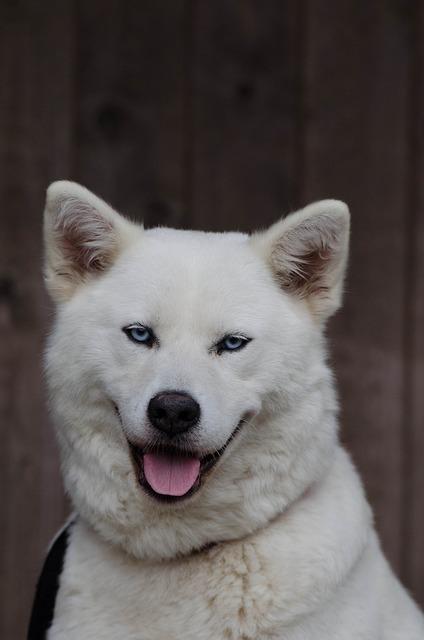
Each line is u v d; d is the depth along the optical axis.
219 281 5.04
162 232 5.38
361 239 7.73
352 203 7.73
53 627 5.12
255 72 7.67
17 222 7.48
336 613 4.94
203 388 4.80
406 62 7.72
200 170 7.68
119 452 5.06
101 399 5.06
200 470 4.91
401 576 7.74
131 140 7.62
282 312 5.15
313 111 7.70
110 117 7.59
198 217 7.68
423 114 7.72
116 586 5.02
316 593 4.90
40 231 7.50
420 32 7.71
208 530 5.02
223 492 5.02
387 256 7.74
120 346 4.99
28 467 7.50
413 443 7.78
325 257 5.29
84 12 7.51
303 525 5.05
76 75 7.52
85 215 5.20
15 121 7.46
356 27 7.69
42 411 7.50
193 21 7.61
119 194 7.62
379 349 7.74
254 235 5.28
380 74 7.71
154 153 7.64
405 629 5.26
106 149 7.59
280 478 5.09
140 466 4.95
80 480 5.16
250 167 7.70
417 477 7.79
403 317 7.75
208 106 7.66
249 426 5.05
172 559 5.05
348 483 5.29
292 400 5.10
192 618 4.95
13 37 7.43
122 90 7.59
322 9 7.66
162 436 4.78
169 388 4.75
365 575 5.09
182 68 7.62
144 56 7.60
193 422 4.75
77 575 5.11
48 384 5.22
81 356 5.07
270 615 4.88
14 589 7.53
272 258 5.22
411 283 7.74
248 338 5.01
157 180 7.66
